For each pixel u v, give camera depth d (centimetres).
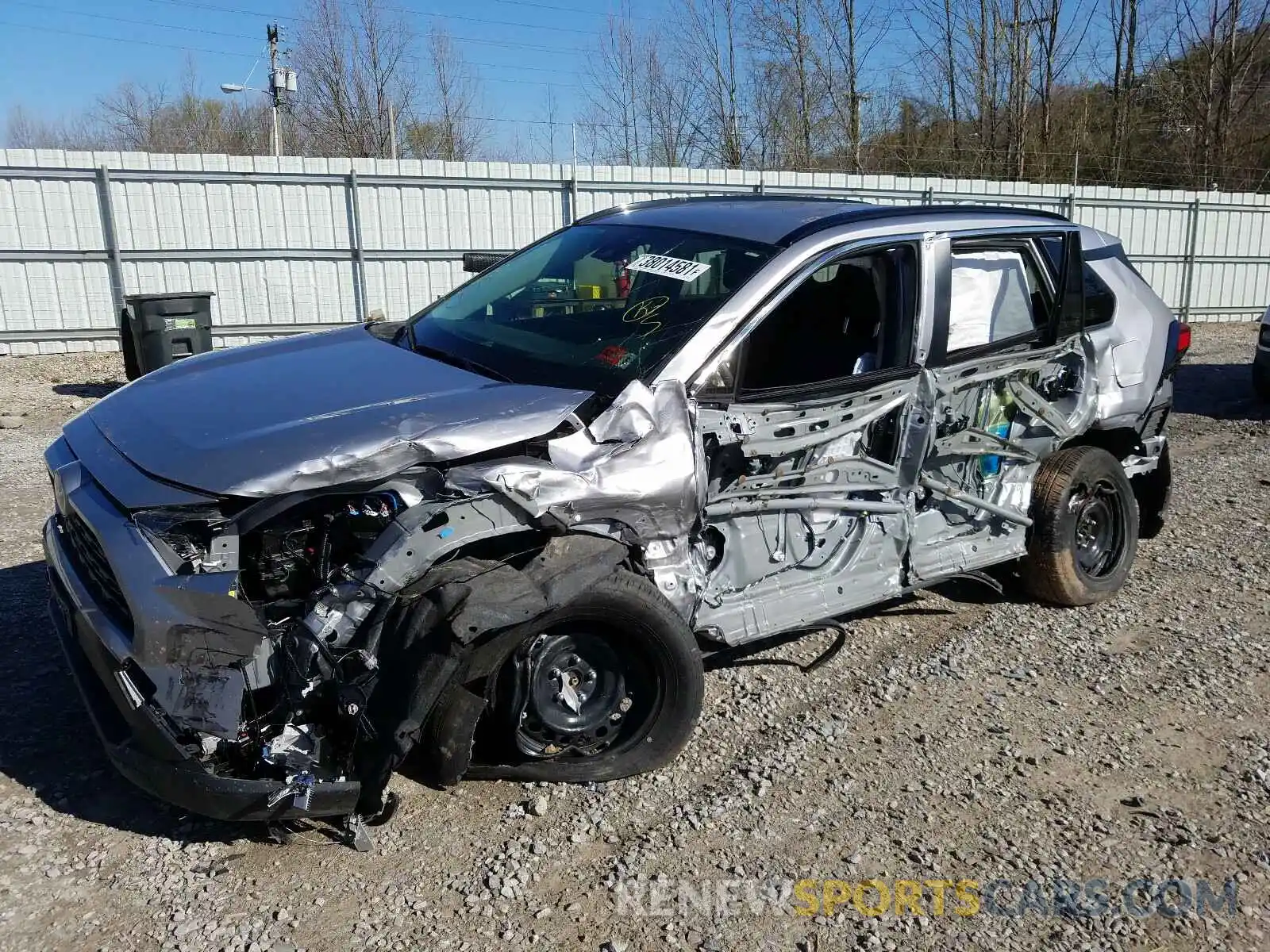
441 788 347
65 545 347
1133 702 436
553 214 1567
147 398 362
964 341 450
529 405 333
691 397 361
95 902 289
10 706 391
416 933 283
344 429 310
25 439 868
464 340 412
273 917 286
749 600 392
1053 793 366
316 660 295
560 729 342
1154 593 559
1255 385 1130
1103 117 3083
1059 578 515
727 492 376
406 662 296
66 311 1341
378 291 1488
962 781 371
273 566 301
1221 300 2100
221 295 1409
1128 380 538
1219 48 2891
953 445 450
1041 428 499
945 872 321
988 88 2978
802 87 2808
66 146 3475
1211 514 707
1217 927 302
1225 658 480
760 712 413
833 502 408
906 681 446
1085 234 560
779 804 351
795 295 416
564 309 414
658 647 343
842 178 1752
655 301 394
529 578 313
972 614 523
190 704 283
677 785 359
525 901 297
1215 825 351
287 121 3038
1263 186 2959
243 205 1391
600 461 332
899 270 426
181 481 294
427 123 3067
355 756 302
